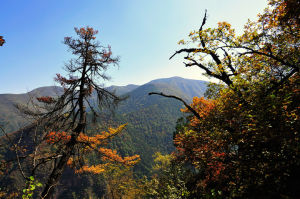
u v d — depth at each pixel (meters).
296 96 4.30
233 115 5.23
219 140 5.43
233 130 5.07
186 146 8.19
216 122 5.91
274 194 2.25
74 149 10.28
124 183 21.09
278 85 4.97
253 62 6.77
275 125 3.84
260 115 4.09
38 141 6.16
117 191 21.20
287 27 5.98
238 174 3.65
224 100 6.18
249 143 3.98
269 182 2.63
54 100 8.70
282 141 3.30
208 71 7.91
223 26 6.51
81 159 11.05
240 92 5.55
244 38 6.61
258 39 6.38
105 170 18.16
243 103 5.18
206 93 8.16
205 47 7.09
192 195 7.25
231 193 3.17
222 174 4.65
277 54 6.43
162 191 9.73
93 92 10.95
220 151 5.72
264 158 3.37
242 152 4.12
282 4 5.55
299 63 5.65
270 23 6.27
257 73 6.67
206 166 5.96
